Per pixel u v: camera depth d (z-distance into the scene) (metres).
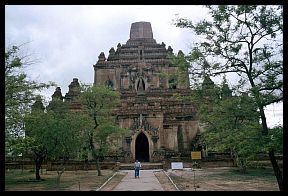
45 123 28.33
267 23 17.59
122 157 49.94
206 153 49.44
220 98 19.03
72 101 56.75
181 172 38.22
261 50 18.06
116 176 34.44
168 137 54.22
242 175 33.69
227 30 18.45
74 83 65.75
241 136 17.33
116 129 39.34
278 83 17.11
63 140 28.66
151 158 51.00
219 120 19.70
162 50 73.94
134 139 51.78
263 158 41.22
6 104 20.98
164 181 28.59
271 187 23.33
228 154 48.84
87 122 34.34
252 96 17.27
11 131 22.98
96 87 39.78
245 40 18.41
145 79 68.06
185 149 55.69
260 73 17.98
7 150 21.92
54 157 32.78
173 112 58.22
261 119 17.83
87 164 44.78
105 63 71.94
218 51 18.62
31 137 25.94
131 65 70.06
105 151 39.44
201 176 32.72
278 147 16.12
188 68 19.12
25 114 23.70
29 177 34.19
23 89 22.48
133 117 54.00
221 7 17.62
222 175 33.78
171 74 20.45
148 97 62.91
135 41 79.19
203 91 19.27
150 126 52.47
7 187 24.66
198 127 56.72
